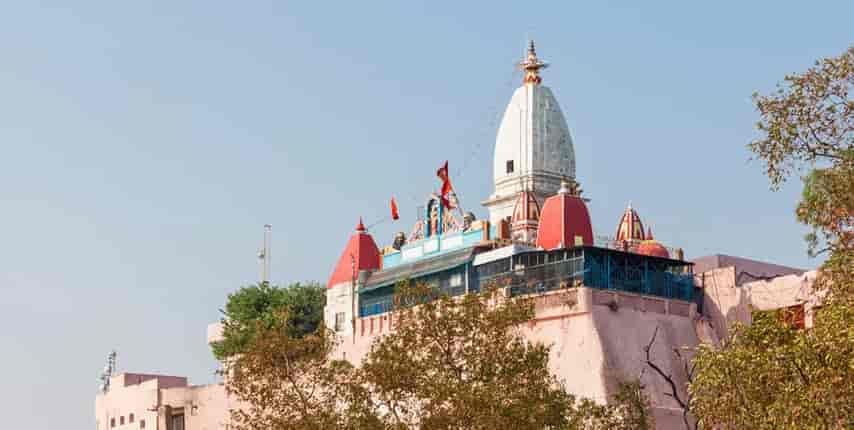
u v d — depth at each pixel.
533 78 122.44
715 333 86.31
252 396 66.44
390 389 61.72
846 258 50.44
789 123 51.28
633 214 107.25
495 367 61.03
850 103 50.88
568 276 84.69
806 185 54.50
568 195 93.81
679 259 93.69
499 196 118.81
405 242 105.12
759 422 48.00
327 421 62.31
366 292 101.06
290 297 112.25
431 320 62.28
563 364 81.25
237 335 110.94
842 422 45.34
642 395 74.94
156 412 108.88
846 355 45.81
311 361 66.19
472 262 91.69
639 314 83.38
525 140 118.94
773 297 83.25
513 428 57.53
